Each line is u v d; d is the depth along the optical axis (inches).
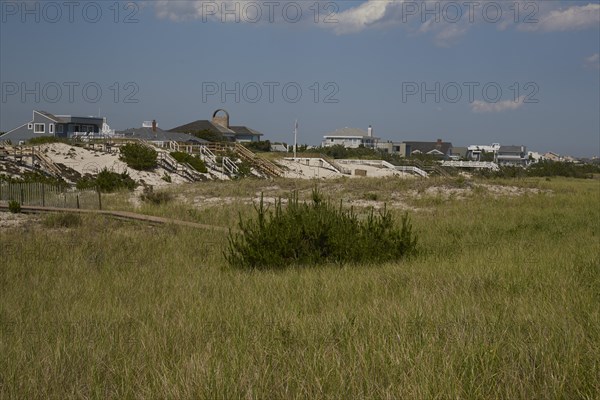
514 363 205.6
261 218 570.3
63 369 222.5
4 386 210.7
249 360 218.8
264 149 3892.7
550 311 278.5
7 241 682.8
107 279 481.7
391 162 3105.3
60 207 1048.2
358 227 588.7
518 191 1391.5
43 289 444.1
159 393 195.8
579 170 3218.5
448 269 444.5
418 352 219.1
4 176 1482.5
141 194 1341.0
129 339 267.9
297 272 490.9
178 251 634.8
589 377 194.4
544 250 534.9
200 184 1609.3
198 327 281.3
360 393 187.0
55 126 3139.8
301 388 191.5
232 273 503.8
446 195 1301.7
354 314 286.7
